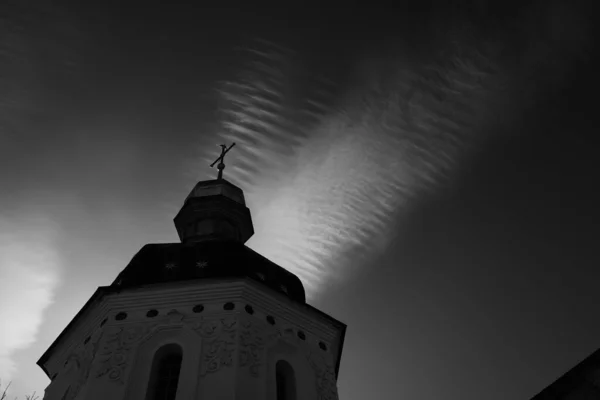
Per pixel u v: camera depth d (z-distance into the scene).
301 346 22.91
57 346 24.00
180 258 24.42
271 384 20.67
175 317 21.91
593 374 17.38
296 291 24.77
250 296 22.88
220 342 20.94
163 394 20.08
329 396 22.09
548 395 18.22
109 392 19.50
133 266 24.30
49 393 21.83
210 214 30.72
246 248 25.50
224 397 19.11
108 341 21.25
